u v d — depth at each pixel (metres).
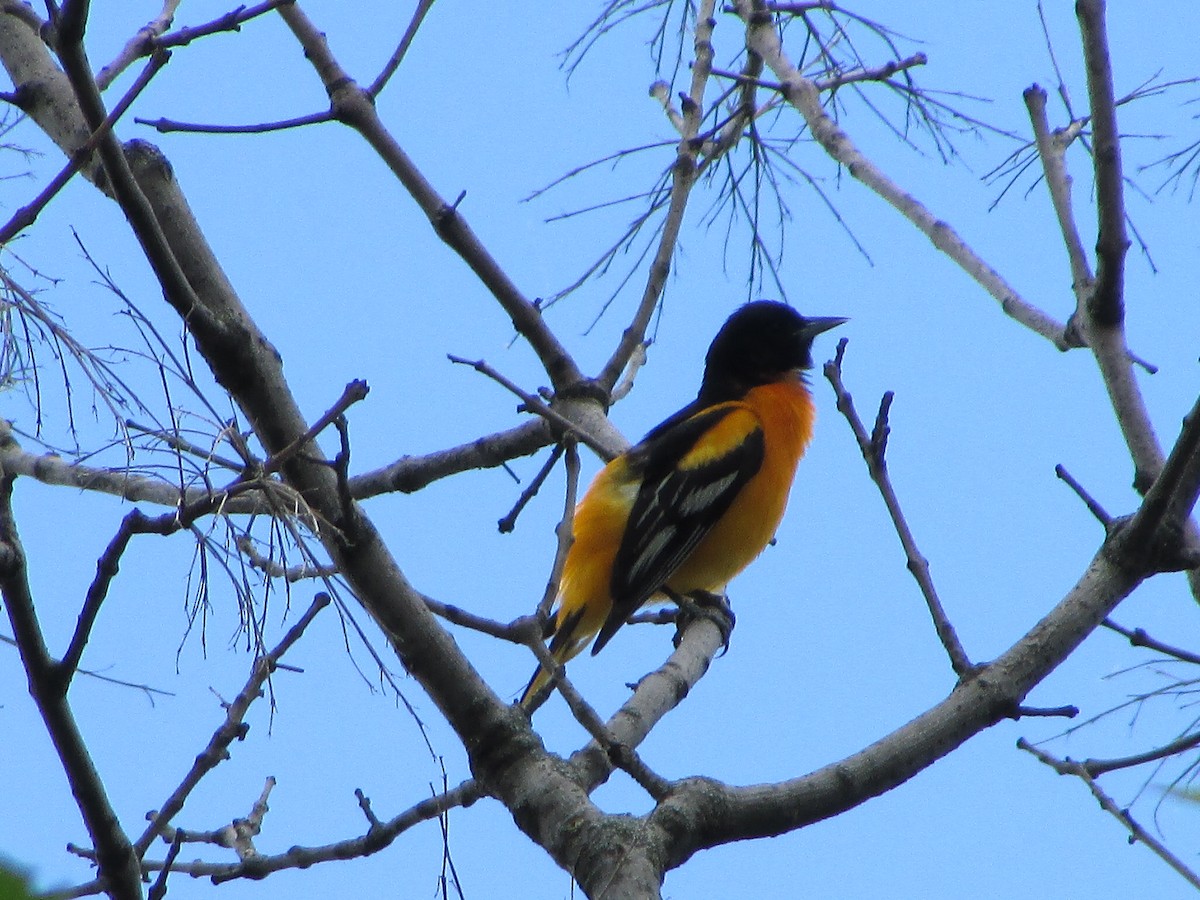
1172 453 8.33
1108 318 9.72
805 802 7.51
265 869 9.30
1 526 7.34
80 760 7.59
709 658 10.91
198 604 7.10
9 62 9.05
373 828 9.14
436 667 7.87
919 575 8.60
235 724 8.57
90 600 7.29
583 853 7.10
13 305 7.01
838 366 9.30
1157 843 7.82
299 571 7.25
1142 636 8.99
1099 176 9.55
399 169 12.84
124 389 7.07
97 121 7.23
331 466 7.30
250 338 7.79
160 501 11.02
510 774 7.68
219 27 7.42
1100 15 9.52
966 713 7.97
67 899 3.87
